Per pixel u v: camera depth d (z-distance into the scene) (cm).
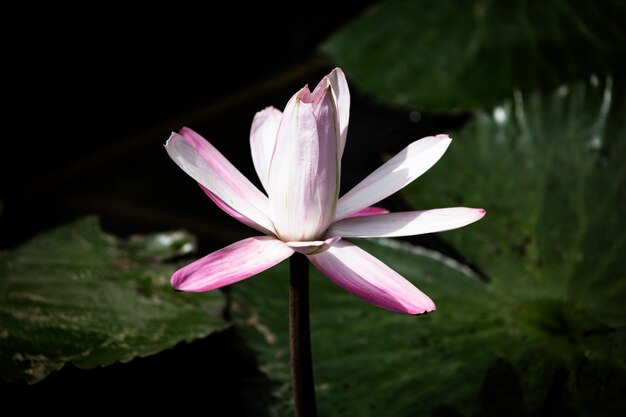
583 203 90
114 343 79
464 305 85
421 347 82
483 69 108
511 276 87
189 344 83
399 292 68
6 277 83
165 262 88
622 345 80
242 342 83
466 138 97
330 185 69
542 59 107
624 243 87
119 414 78
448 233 90
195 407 79
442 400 79
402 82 109
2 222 96
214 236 96
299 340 70
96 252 87
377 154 104
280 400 79
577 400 78
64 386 79
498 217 91
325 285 86
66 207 100
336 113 68
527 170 93
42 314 80
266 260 68
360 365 81
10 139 110
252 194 71
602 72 105
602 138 93
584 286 85
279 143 68
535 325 83
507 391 79
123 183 105
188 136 71
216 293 84
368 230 70
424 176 95
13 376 75
